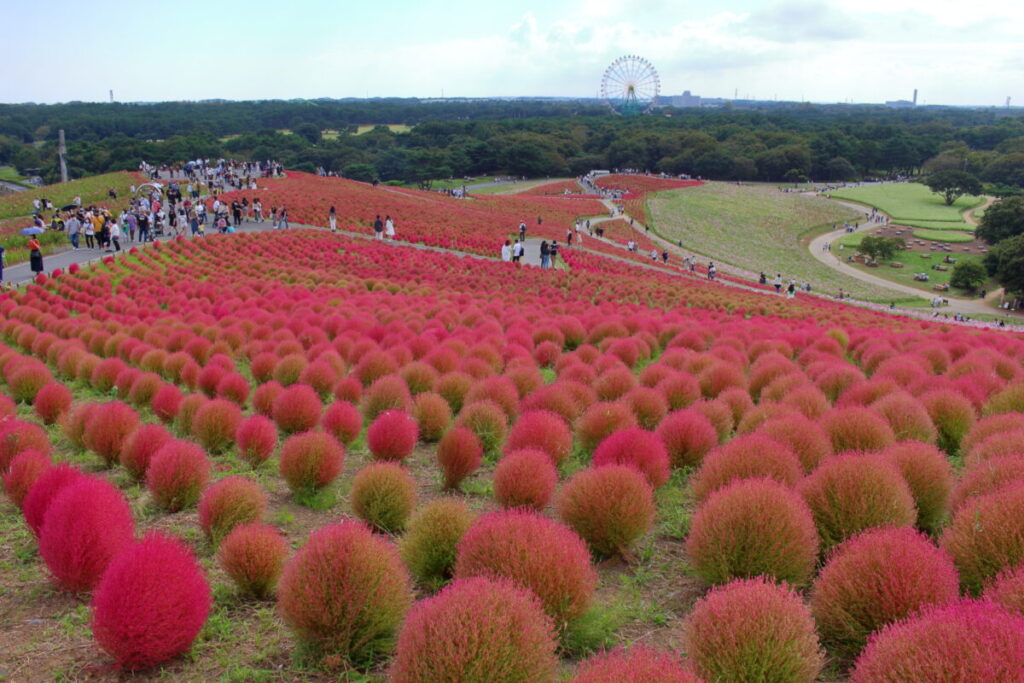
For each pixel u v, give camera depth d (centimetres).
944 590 521
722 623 475
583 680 411
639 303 2952
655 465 842
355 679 525
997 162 12800
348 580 541
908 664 420
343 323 1877
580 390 1196
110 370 1375
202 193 5797
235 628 594
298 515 833
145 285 2542
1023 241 5909
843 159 14288
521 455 816
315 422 1141
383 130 18250
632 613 611
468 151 14475
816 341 1798
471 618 451
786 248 8212
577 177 14600
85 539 639
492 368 1409
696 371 1459
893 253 7650
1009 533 587
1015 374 1424
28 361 1402
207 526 734
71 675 532
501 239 5091
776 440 879
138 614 521
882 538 564
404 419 1004
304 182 7456
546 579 549
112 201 5297
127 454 916
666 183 12719
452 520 659
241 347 1675
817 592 566
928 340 1902
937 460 777
